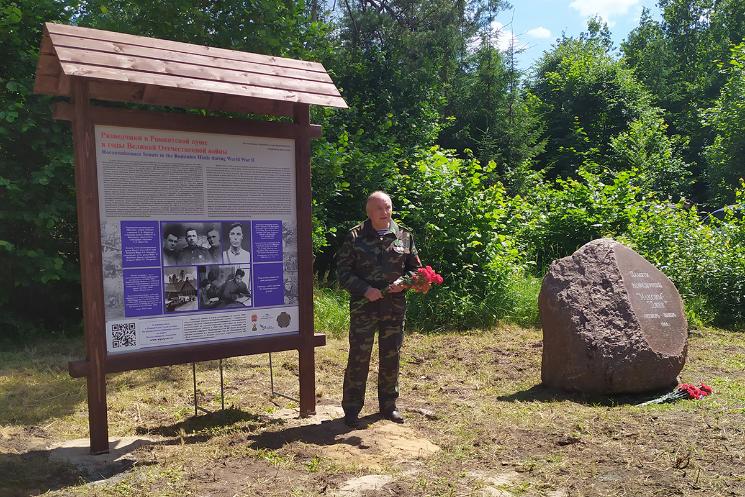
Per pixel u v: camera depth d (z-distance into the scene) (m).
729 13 43.03
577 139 28.56
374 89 15.79
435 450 4.34
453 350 8.10
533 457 4.12
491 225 10.26
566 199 12.60
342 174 11.41
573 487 3.61
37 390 6.02
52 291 9.05
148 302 4.46
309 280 5.14
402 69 16.34
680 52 44.66
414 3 18.86
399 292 4.94
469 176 11.21
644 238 10.77
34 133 8.16
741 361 7.43
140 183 4.40
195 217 4.64
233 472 3.91
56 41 4.02
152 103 4.98
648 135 26.66
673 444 4.30
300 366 5.17
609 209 11.95
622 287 5.96
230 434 4.70
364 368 4.90
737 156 22.64
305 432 4.71
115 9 9.89
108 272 4.30
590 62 31.02
